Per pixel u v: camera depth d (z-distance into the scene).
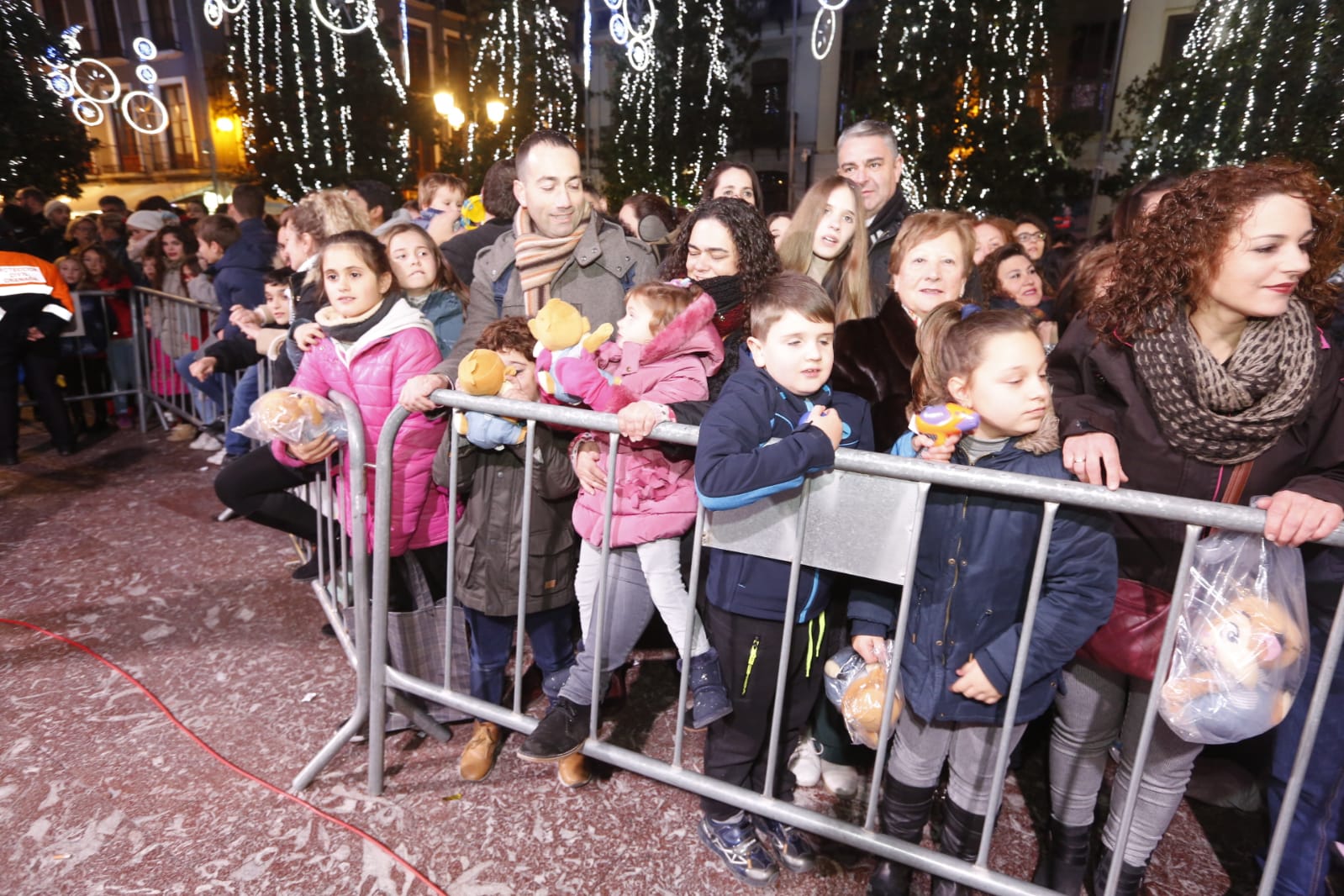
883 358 2.12
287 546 4.02
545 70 17.52
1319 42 8.24
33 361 5.24
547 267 2.66
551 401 2.14
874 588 1.88
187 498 4.66
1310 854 1.80
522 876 2.01
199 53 21.50
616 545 2.00
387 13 19.52
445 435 2.19
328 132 16.56
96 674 2.89
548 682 2.53
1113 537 1.54
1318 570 1.68
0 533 4.13
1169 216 1.50
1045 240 5.17
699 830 2.17
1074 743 1.83
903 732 1.84
